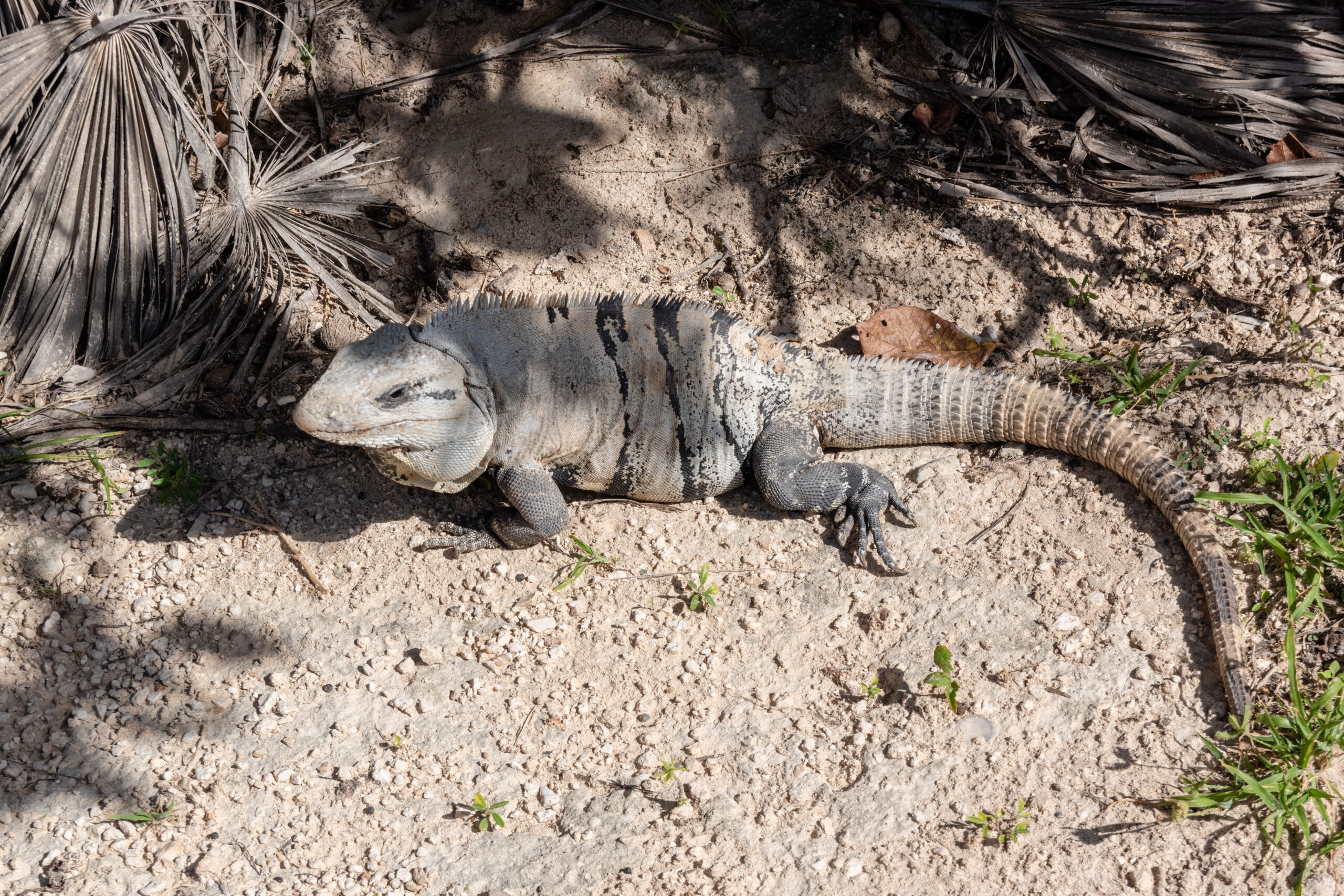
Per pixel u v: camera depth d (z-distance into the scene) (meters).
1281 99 2.03
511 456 1.88
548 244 2.04
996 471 1.92
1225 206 2.02
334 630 1.86
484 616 1.87
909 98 2.07
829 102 2.06
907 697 1.81
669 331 1.89
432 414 1.82
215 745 1.81
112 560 1.88
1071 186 2.04
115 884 1.75
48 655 1.84
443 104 2.06
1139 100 2.04
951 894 1.73
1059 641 1.82
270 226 1.99
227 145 2.03
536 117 2.05
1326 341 1.95
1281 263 2.00
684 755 1.80
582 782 1.79
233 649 1.85
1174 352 1.97
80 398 1.94
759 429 1.91
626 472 1.90
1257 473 1.87
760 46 2.07
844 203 2.04
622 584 1.88
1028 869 1.74
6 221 1.93
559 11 2.08
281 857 1.76
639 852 1.76
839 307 2.03
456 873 1.76
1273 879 1.72
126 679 1.83
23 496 1.89
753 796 1.78
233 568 1.88
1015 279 2.02
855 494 1.88
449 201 2.04
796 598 1.87
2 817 1.78
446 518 1.92
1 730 1.81
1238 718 1.76
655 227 2.05
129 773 1.79
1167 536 1.87
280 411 1.96
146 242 1.96
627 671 1.84
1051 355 1.98
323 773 1.80
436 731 1.81
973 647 1.83
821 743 1.80
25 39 1.90
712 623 1.85
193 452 1.93
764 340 1.92
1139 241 2.02
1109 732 1.78
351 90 2.07
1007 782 1.77
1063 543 1.87
